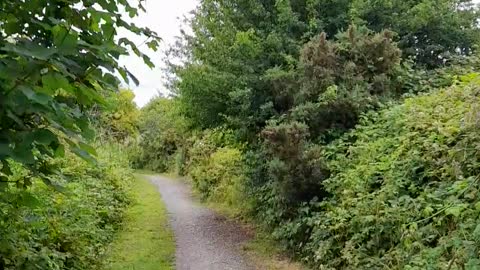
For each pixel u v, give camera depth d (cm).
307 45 838
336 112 775
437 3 1019
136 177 2278
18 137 168
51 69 159
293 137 734
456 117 562
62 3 202
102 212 907
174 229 1024
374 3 1007
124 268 691
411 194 554
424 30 1052
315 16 1013
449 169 506
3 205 285
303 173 718
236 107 1006
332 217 630
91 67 192
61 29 167
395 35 912
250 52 973
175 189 1933
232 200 1302
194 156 2152
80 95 190
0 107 159
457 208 430
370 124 733
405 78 856
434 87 831
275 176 750
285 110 915
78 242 618
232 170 1445
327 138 790
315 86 794
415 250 474
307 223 702
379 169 615
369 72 830
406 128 636
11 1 190
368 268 524
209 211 1291
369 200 594
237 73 990
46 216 558
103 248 742
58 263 514
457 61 895
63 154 190
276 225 879
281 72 873
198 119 1125
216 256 789
